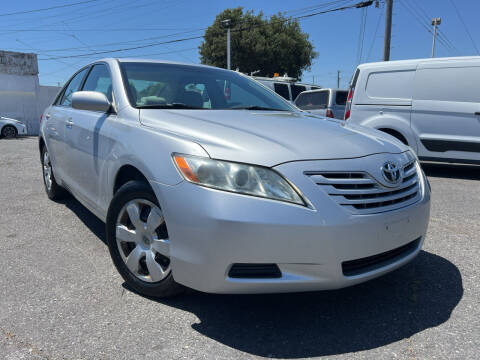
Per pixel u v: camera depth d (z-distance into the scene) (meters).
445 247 3.56
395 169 2.42
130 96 3.12
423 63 6.95
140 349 2.13
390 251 2.45
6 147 12.14
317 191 2.14
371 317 2.46
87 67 4.22
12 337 2.21
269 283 2.13
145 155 2.47
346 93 10.43
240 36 34.12
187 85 3.47
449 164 8.61
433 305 2.59
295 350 2.14
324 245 2.11
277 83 12.65
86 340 2.20
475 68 6.54
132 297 2.65
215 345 2.18
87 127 3.38
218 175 2.15
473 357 2.08
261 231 2.06
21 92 21.02
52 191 4.93
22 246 3.53
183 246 2.21
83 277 2.93
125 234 2.68
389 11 18.05
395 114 7.21
